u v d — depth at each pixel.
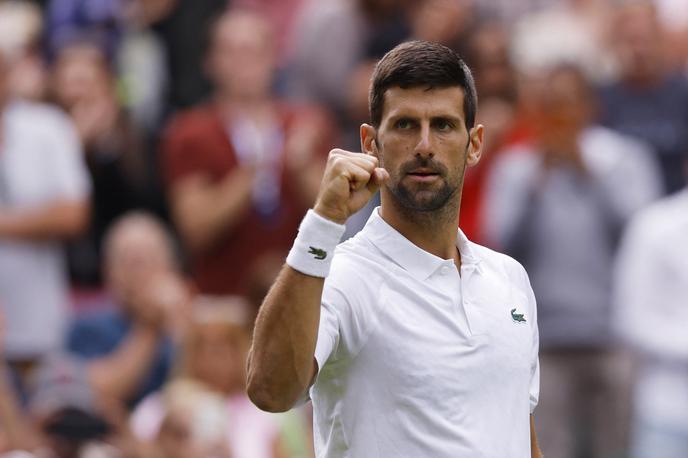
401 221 15.07
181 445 26.70
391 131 14.77
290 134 32.31
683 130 36.00
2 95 30.81
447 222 15.11
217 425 26.97
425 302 14.84
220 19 35.91
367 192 14.20
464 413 14.61
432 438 14.53
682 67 38.84
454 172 14.84
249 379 14.21
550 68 32.19
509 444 14.74
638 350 30.28
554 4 40.00
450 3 35.66
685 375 29.86
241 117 32.25
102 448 25.77
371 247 15.07
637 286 30.44
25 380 29.56
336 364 14.74
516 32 37.78
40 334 30.45
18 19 35.88
